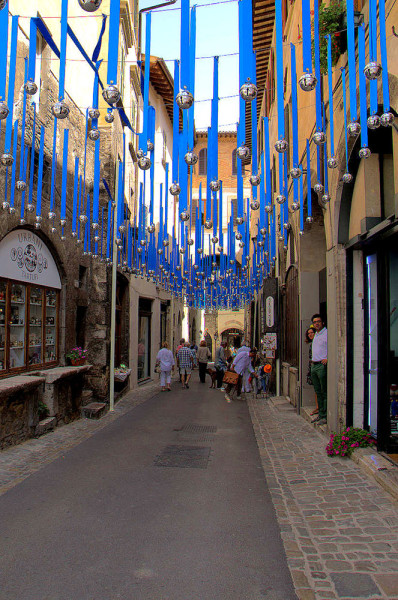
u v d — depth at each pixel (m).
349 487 5.14
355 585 3.15
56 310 9.80
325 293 9.92
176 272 11.79
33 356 8.67
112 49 3.60
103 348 11.92
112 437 8.09
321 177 7.80
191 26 4.28
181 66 3.89
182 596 3.07
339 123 6.59
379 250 5.95
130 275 15.27
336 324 7.07
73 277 10.45
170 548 3.78
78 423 9.35
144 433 8.48
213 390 16.36
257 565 3.48
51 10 9.18
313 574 3.33
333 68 6.81
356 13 5.79
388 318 5.87
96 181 7.73
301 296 10.45
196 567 3.46
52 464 6.29
